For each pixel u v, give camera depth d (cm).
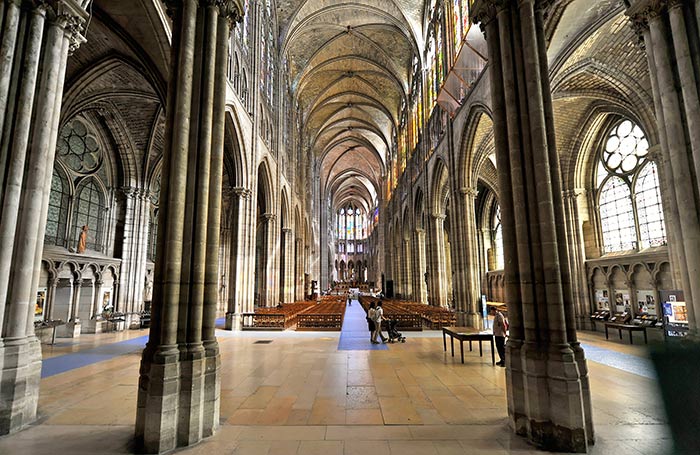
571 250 1711
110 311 1745
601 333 1522
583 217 1727
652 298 1356
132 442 498
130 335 1549
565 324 539
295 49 3172
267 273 2441
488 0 679
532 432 505
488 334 956
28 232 600
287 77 3131
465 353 1116
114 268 1773
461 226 1827
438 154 2317
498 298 2817
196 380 520
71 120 1573
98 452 470
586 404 502
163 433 479
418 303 2877
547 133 606
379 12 2777
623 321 1409
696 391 128
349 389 733
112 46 1216
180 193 584
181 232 580
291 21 2752
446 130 2031
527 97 618
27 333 591
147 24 1089
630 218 1529
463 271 1791
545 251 561
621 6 1065
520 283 592
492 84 686
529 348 537
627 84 1280
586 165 1722
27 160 613
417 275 3084
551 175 593
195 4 649
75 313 1545
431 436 512
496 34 688
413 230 3142
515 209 609
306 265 4525
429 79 2652
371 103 4131
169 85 621
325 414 595
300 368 918
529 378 520
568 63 1288
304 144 4159
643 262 1380
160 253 572
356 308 3391
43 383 789
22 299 584
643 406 626
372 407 627
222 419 579
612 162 1617
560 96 1479
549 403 504
